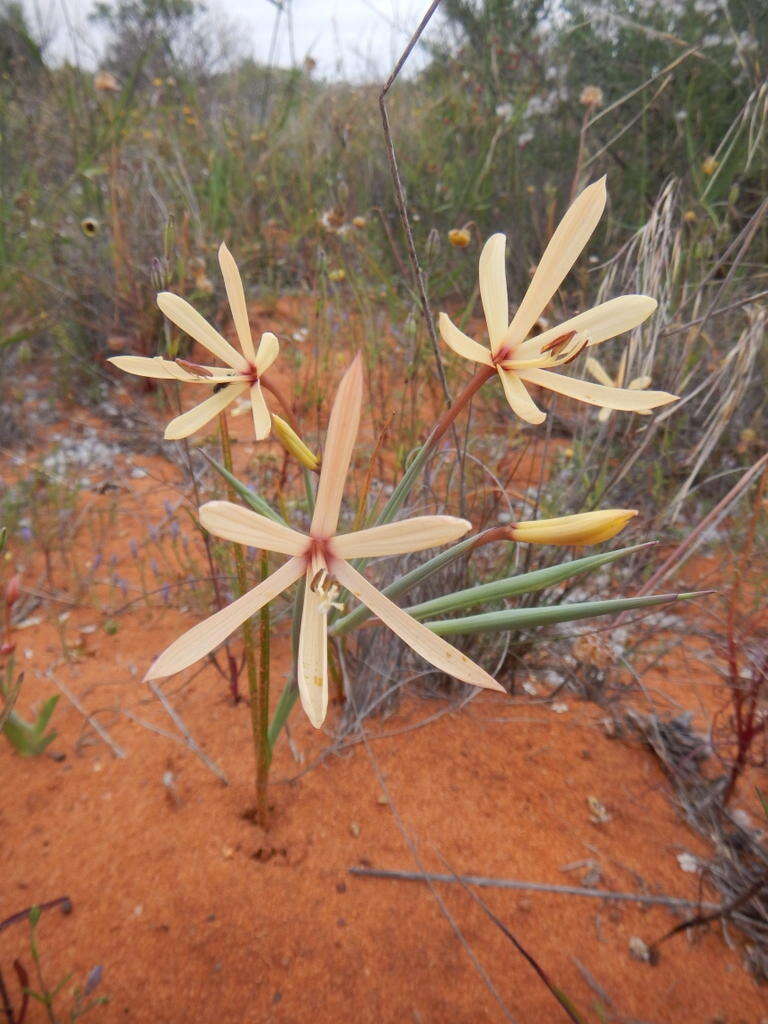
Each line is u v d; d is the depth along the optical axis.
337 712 0.19
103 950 0.13
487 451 0.30
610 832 0.16
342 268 0.36
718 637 0.22
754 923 0.14
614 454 0.30
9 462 0.30
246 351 0.12
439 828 0.16
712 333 0.31
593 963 0.13
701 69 0.40
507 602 0.21
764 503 0.27
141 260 0.37
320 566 0.09
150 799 0.16
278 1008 0.12
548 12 0.45
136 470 0.31
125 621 0.22
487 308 0.11
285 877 0.14
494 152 0.44
